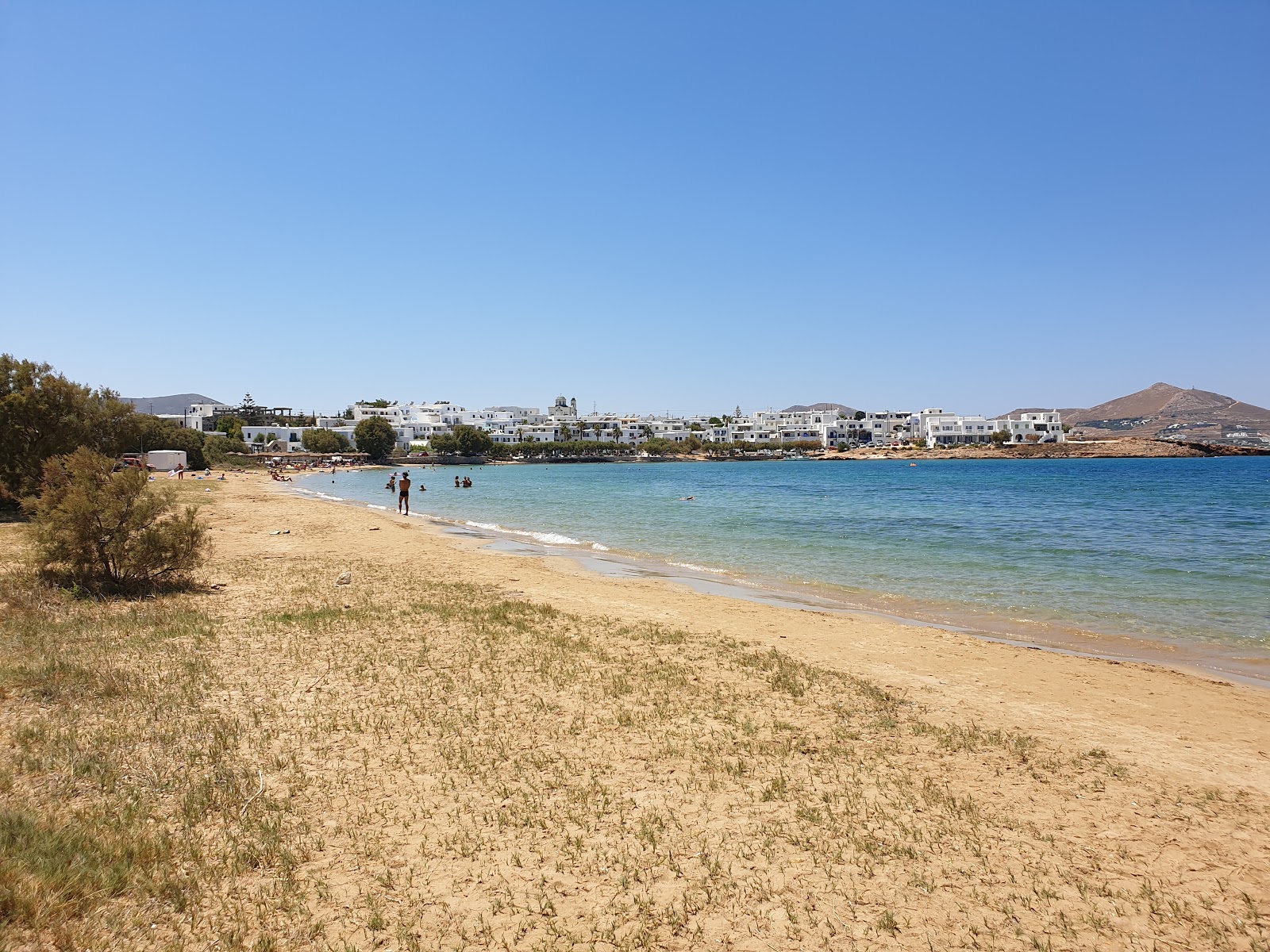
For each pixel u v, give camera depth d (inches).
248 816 256.2
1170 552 1074.7
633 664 456.8
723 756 315.6
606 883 221.0
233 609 585.3
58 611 535.2
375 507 2015.3
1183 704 414.0
